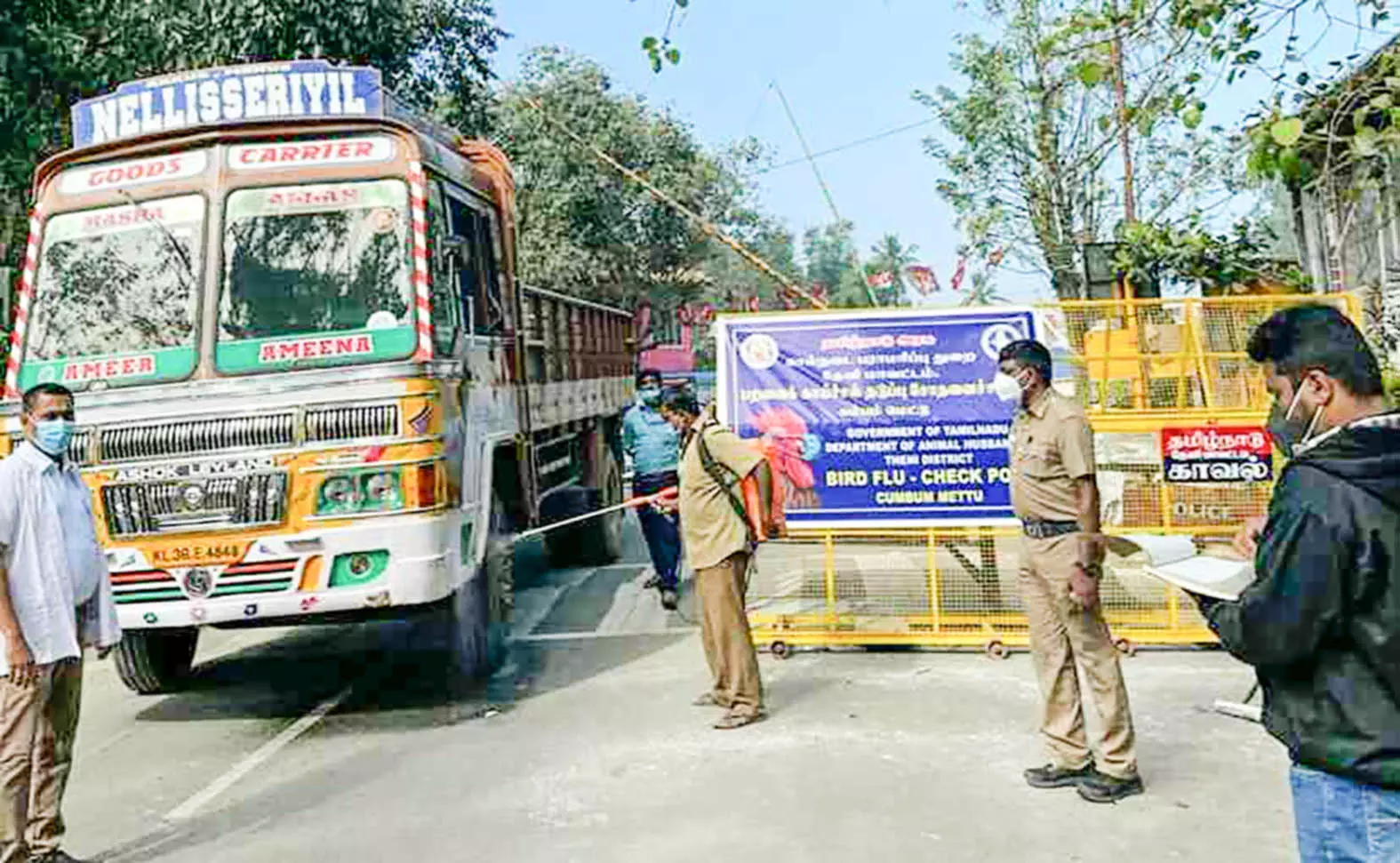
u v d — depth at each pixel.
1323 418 2.70
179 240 6.82
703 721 6.33
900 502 7.48
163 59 12.29
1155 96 7.89
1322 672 2.58
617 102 28.33
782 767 5.53
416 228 6.75
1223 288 10.34
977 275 16.20
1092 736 5.89
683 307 36.12
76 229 6.96
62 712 4.95
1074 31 6.31
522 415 8.77
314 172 6.87
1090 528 4.93
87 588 5.15
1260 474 7.20
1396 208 8.65
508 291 8.66
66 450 5.15
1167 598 7.38
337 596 6.21
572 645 8.42
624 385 14.42
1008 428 7.35
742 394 7.63
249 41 12.57
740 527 6.27
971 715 6.27
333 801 5.43
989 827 4.73
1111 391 7.39
